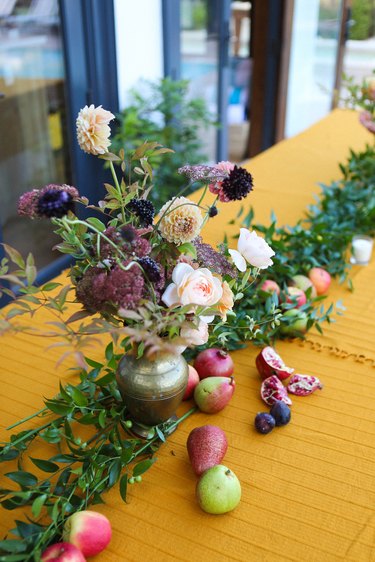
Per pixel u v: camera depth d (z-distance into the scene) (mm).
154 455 1102
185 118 3475
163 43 3441
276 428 1168
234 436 1146
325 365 1361
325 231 1823
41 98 2822
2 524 969
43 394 1251
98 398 1170
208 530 962
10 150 2732
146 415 1055
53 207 861
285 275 1601
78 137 1004
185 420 1183
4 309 1512
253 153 5094
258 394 1261
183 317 949
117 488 1033
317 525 972
